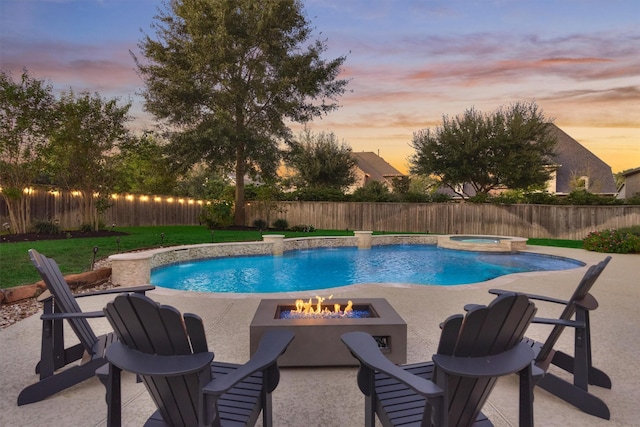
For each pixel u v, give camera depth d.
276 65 19.09
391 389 2.15
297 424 2.49
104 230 14.90
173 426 1.95
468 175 24.92
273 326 3.32
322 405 2.75
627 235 13.02
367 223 21.98
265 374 2.12
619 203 18.44
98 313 2.72
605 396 2.90
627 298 6.31
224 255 12.41
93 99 13.32
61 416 2.58
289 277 10.53
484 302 5.83
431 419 1.71
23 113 11.62
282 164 22.00
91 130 13.28
